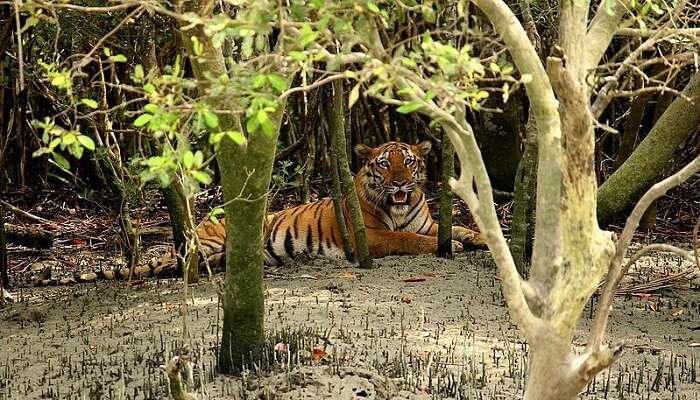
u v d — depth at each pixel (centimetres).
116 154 1429
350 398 904
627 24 694
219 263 1591
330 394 909
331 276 1430
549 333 639
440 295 1302
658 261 1534
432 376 977
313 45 599
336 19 541
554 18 1372
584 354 655
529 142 1334
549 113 633
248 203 929
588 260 633
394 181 1634
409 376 971
